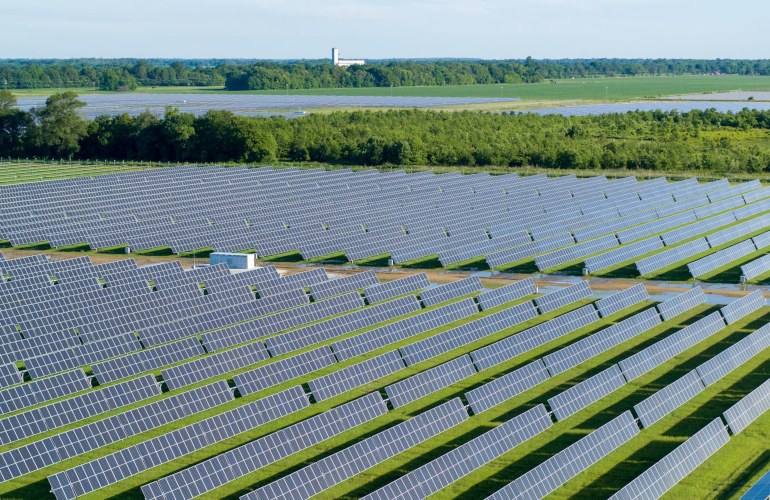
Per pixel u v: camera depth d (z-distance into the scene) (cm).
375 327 6706
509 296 7338
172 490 4019
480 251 9031
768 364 5853
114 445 4659
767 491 3944
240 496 4041
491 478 4284
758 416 5006
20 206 11050
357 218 10469
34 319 6456
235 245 9094
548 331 6388
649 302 7375
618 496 3925
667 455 4272
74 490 4056
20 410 5097
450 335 6209
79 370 5462
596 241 9231
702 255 9112
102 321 6481
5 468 4222
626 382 5534
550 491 4134
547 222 10506
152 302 7006
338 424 4800
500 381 5297
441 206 11306
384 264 8744
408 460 4475
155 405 4941
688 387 5278
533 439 4709
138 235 9544
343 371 5472
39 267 7775
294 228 9769
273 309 7044
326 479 4175
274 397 5047
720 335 6475
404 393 5228
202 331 6550
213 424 4706
